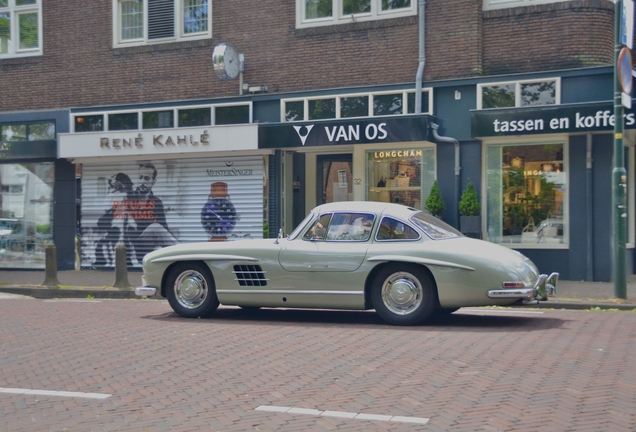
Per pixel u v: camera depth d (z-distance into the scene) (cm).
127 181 1856
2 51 2017
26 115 1956
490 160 1543
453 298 923
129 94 1884
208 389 647
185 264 1069
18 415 586
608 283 1424
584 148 1466
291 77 1720
